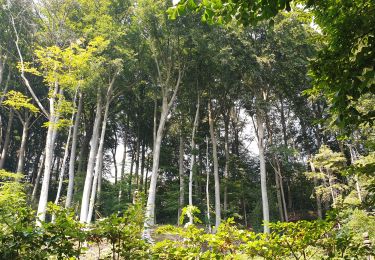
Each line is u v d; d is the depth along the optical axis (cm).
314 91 404
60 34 1973
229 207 2816
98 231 278
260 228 2409
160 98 2938
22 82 2862
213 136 2519
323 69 335
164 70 2522
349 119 326
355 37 328
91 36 2189
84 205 1988
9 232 270
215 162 2409
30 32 2328
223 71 2327
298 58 2111
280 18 2109
